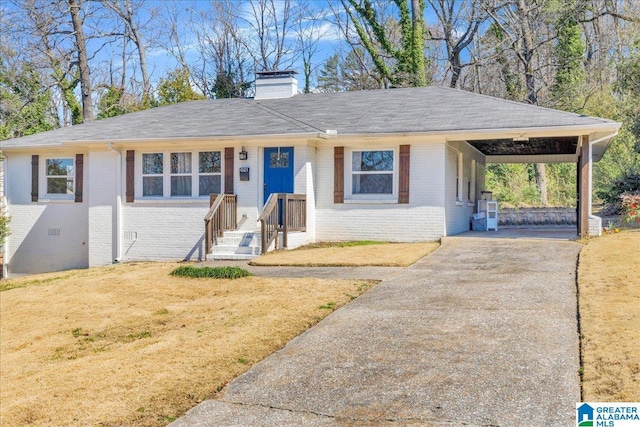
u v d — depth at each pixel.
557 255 11.07
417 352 5.88
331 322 7.21
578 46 28.16
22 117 30.55
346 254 12.65
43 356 7.19
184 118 17.31
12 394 5.67
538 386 4.86
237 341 6.65
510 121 13.66
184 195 15.81
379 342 6.29
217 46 37.38
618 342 5.50
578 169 15.23
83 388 5.60
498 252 11.80
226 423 4.69
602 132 13.26
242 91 36.59
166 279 11.41
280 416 4.75
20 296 10.95
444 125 14.04
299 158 14.95
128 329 8.05
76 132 17.48
